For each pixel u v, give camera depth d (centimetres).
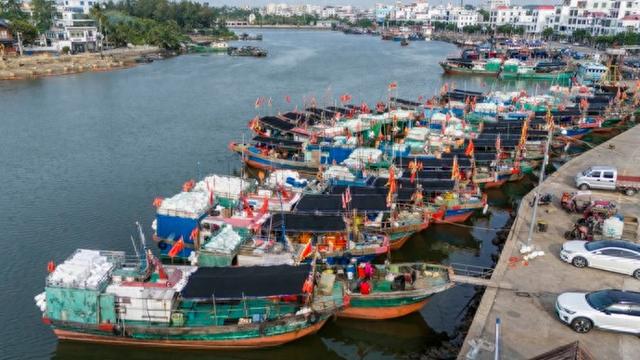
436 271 3397
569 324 2714
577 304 2727
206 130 8431
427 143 6425
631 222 3950
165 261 4081
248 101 10969
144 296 2931
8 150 7156
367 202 4259
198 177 6194
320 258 3603
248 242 3666
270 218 3894
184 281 3056
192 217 3909
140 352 3069
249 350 3088
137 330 2930
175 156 7012
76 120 9025
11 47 16100
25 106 10131
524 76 14888
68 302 2934
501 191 5744
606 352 2533
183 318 2986
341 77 14588
